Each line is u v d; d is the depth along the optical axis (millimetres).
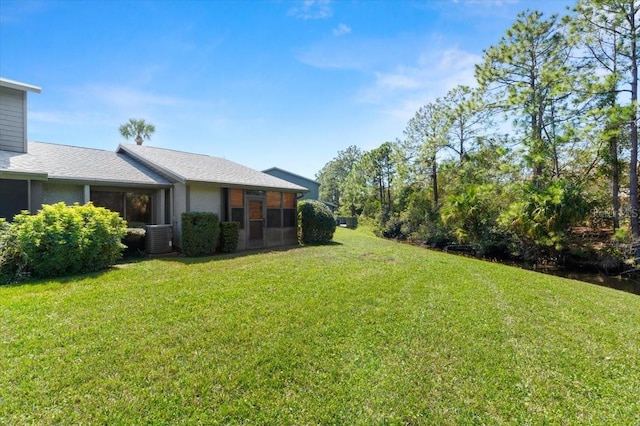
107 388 2807
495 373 3307
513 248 13562
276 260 8891
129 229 9195
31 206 8141
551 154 12469
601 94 11094
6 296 5000
